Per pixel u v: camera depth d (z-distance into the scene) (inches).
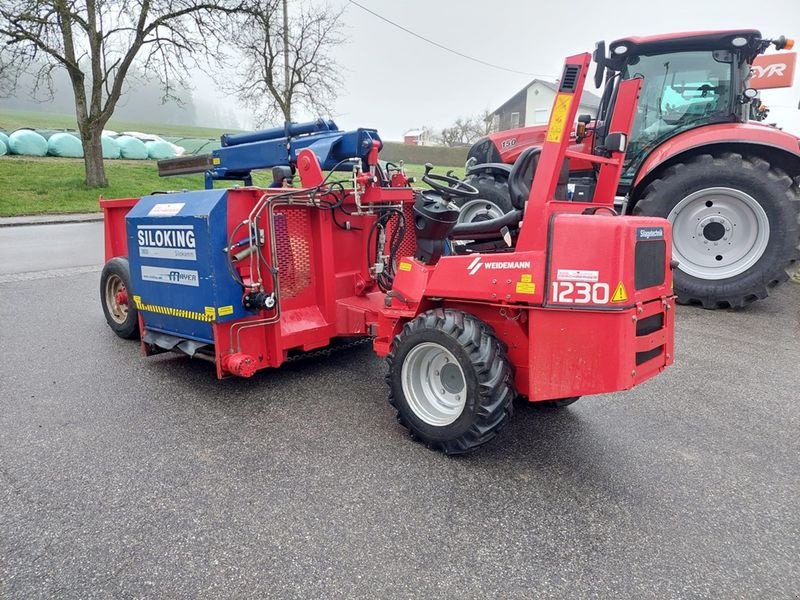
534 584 78.6
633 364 97.8
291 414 132.4
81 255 347.9
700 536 89.7
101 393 144.0
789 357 172.7
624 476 107.1
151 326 149.6
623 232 93.7
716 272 225.8
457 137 1904.5
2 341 185.2
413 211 155.6
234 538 87.4
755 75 472.4
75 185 663.1
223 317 129.3
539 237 100.3
